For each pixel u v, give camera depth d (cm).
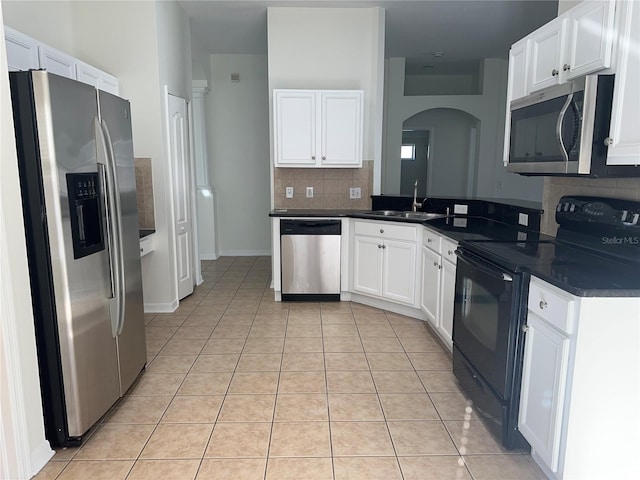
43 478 192
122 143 247
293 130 432
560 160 210
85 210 207
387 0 420
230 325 373
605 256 214
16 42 246
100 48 374
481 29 512
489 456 206
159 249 398
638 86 171
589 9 197
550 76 229
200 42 554
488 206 376
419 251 368
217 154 634
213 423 233
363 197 468
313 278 431
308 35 448
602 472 171
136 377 269
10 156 180
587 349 162
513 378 202
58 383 203
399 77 660
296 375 285
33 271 193
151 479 191
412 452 209
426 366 297
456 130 787
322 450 210
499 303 209
